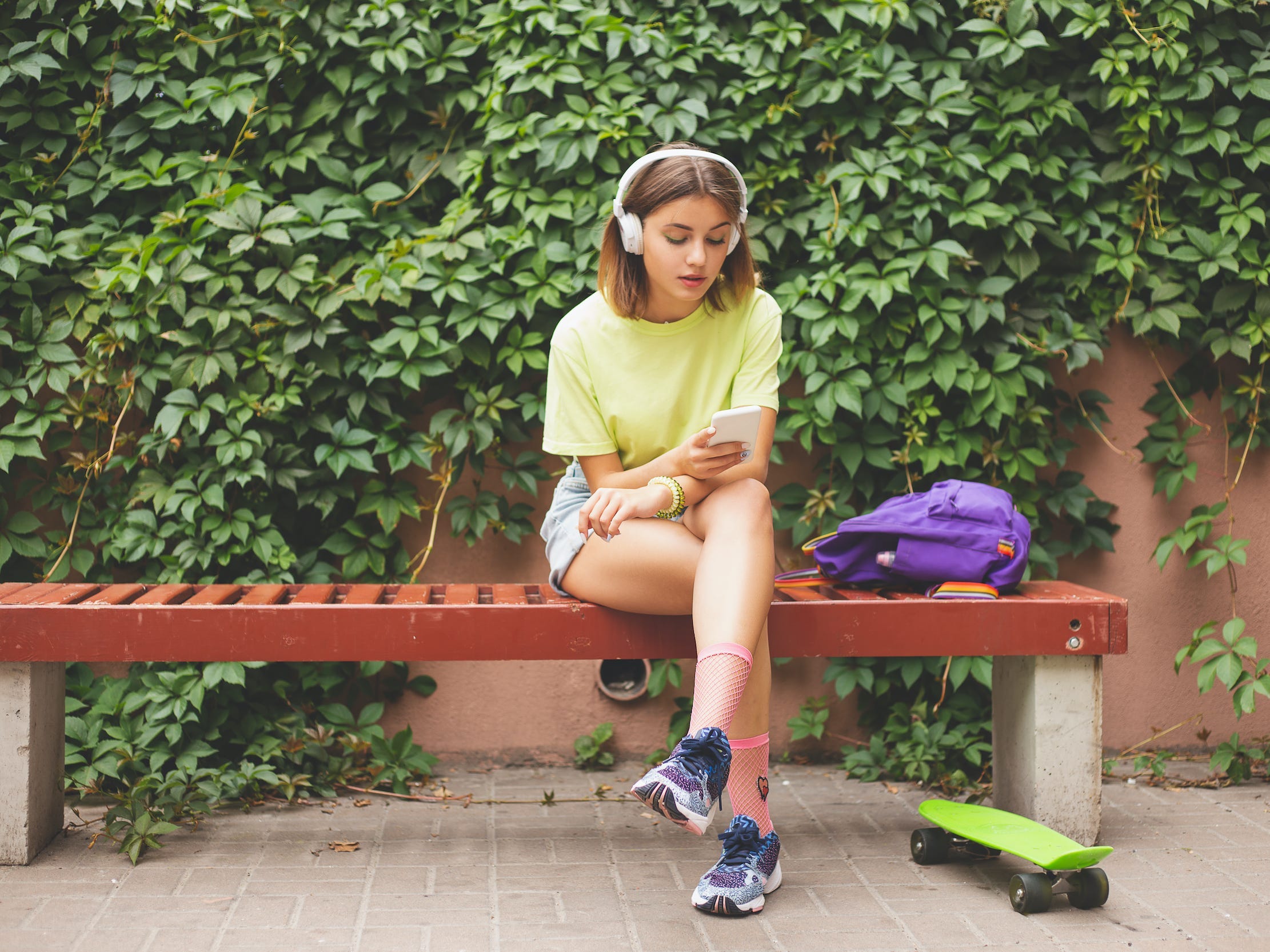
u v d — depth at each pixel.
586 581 2.51
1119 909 2.34
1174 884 2.49
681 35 3.36
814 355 3.32
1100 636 2.63
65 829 2.77
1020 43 3.27
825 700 3.51
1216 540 3.51
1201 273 3.35
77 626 2.48
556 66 3.32
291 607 2.52
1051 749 2.69
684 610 2.42
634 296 2.37
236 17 3.34
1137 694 3.60
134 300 3.24
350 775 3.21
